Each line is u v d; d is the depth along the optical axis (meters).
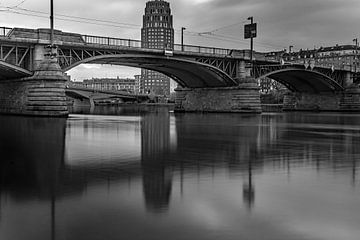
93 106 174.12
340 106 122.00
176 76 95.44
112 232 9.05
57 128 39.56
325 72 115.62
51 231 9.09
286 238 8.70
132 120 60.44
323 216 10.20
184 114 86.81
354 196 12.27
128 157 20.45
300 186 13.70
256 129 41.91
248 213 10.47
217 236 8.81
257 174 15.89
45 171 16.34
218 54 83.94
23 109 61.09
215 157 20.66
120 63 79.00
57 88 59.00
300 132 38.22
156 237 8.75
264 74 93.50
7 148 23.89
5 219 9.93
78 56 64.88
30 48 60.34
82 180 14.52
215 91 94.44
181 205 11.22
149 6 198.00
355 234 8.93
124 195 12.34
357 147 25.42
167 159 19.77
